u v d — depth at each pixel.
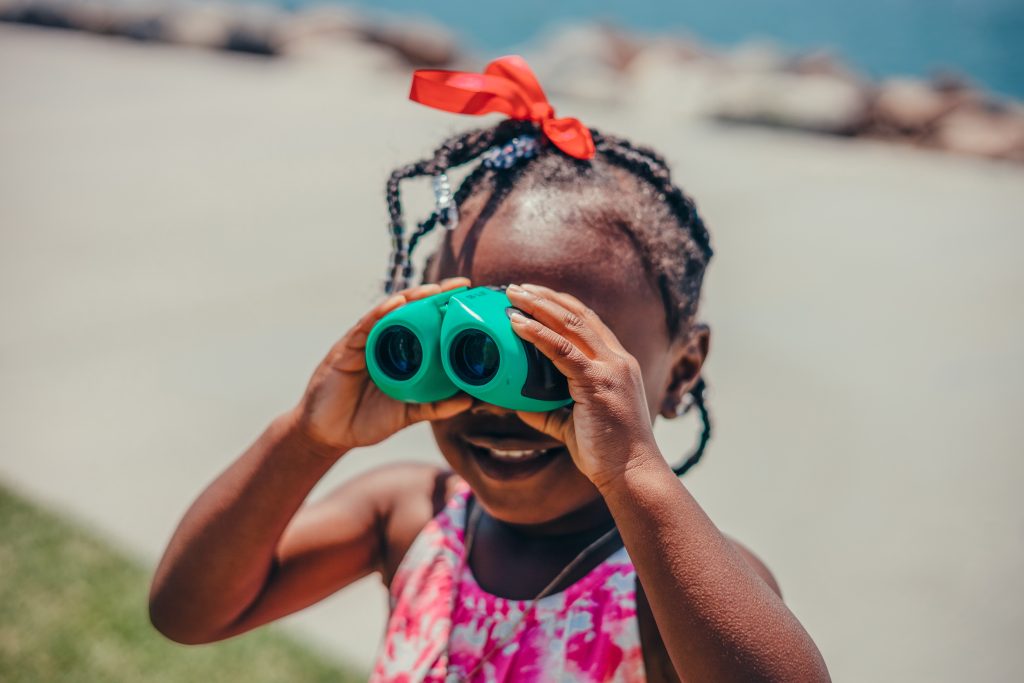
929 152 12.98
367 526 2.04
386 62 16.94
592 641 1.68
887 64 30.11
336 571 2.03
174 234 8.21
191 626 1.93
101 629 3.54
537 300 1.51
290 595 2.01
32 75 14.62
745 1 40.84
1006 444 5.19
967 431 5.32
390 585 2.01
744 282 7.48
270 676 3.39
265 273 7.37
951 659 3.61
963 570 4.12
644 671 1.67
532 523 1.70
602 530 1.77
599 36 16.95
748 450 5.04
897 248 8.49
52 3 19.31
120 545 4.08
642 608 1.70
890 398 5.68
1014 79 28.38
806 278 7.63
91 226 8.34
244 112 12.80
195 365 5.80
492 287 1.60
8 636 3.48
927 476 4.85
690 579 1.49
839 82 16.12
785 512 4.51
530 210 1.66
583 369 1.51
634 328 1.66
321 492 4.35
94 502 4.40
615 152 1.85
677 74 15.19
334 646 3.63
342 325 6.45
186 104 13.16
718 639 1.47
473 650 1.75
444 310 1.56
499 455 1.66
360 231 8.38
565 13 36.94
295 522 2.02
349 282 7.23
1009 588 4.01
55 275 7.19
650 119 13.63
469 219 1.70
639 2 39.75
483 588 1.79
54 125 11.84
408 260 1.90
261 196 9.34
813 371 5.98
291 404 5.38
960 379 5.98
